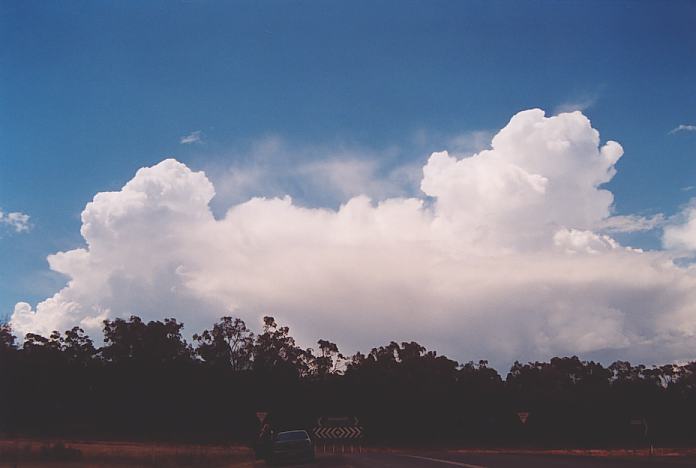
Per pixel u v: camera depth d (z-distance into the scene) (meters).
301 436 39.31
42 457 41.22
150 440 84.44
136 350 101.19
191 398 98.12
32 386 93.62
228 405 97.81
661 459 28.64
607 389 109.19
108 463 39.03
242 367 102.19
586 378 115.38
